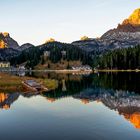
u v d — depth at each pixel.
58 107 54.75
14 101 62.47
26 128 36.78
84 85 108.50
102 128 36.91
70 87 100.19
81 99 67.62
